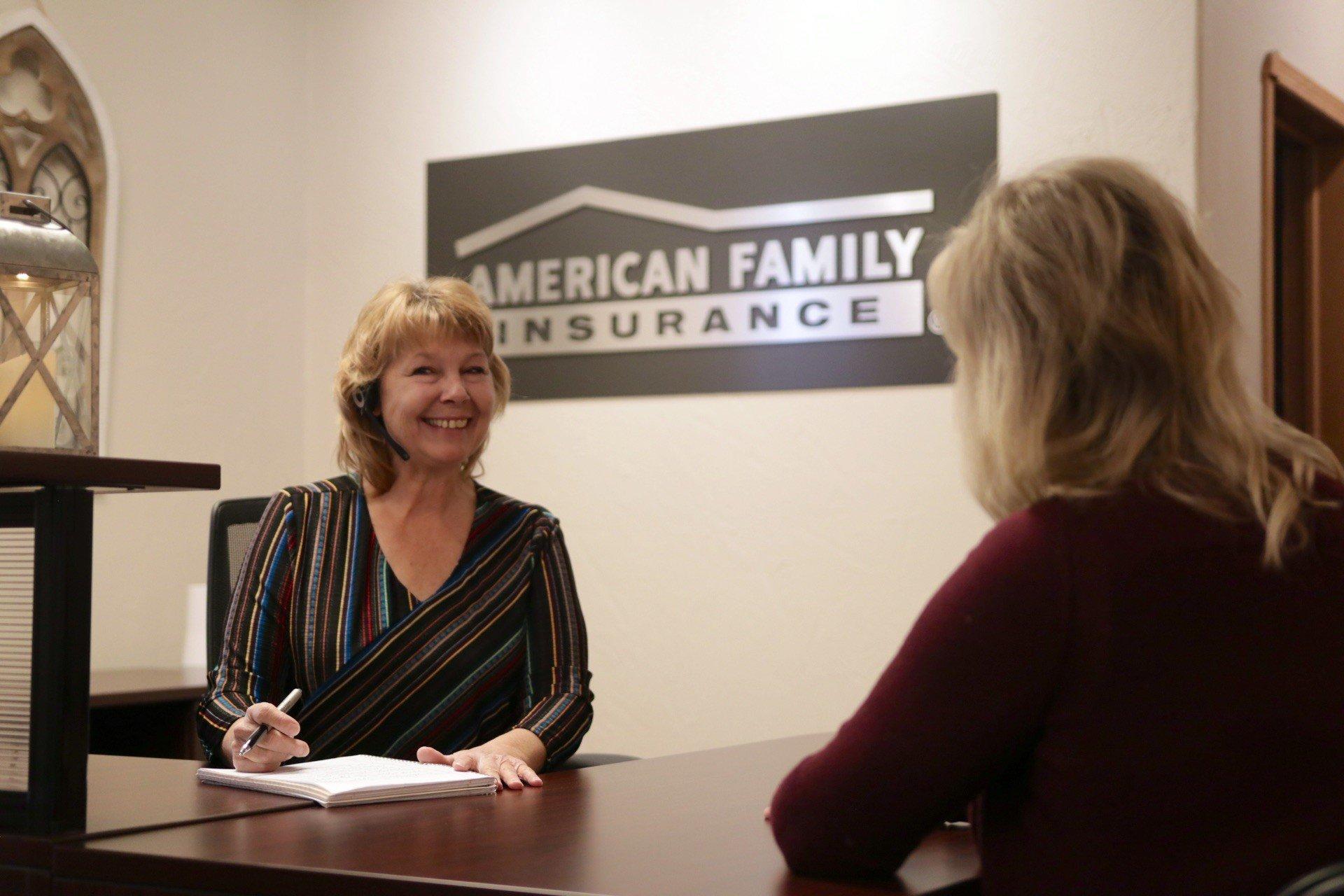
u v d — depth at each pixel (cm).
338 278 420
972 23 341
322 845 125
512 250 395
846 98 355
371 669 196
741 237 366
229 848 124
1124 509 104
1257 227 351
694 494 368
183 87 384
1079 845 103
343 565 204
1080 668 102
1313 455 110
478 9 404
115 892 123
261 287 409
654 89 379
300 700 196
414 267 410
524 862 118
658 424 374
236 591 201
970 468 115
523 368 392
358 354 208
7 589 140
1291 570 102
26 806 134
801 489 356
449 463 206
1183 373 107
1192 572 101
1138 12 322
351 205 420
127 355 363
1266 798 99
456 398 204
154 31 375
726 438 365
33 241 146
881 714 109
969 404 115
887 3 351
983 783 108
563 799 155
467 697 200
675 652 368
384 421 208
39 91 342
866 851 111
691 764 189
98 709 311
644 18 381
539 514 216
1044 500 108
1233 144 336
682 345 371
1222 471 106
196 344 385
